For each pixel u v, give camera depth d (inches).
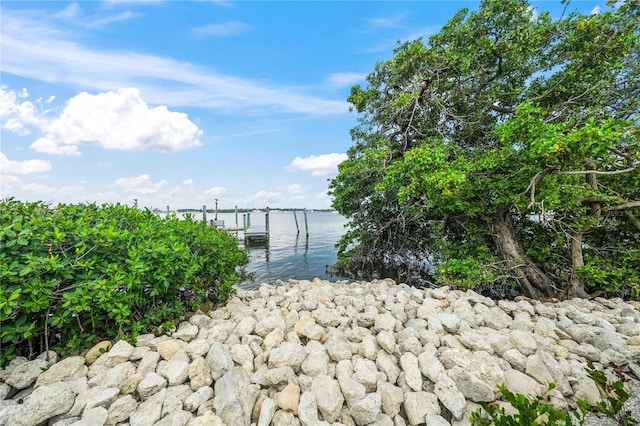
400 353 139.0
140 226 186.2
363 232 444.1
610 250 267.1
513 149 247.1
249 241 832.9
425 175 258.2
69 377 111.7
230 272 227.5
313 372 121.3
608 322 175.2
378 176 383.6
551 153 199.2
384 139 394.0
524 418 75.5
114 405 97.3
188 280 160.1
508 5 295.4
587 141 180.2
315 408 104.3
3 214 131.3
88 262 126.9
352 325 167.3
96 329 145.6
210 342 136.9
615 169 244.8
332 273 454.0
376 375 121.8
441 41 347.6
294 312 175.6
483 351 137.8
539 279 272.8
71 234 137.0
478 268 266.1
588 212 258.1
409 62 349.7
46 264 113.7
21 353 127.2
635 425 97.7
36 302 110.7
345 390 111.1
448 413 109.2
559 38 304.0
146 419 94.8
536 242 295.0
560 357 138.6
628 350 136.7
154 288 144.8
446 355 130.6
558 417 73.4
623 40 266.4
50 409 93.0
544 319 181.5
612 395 114.0
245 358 128.9
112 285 125.0
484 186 267.1
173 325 151.9
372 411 102.0
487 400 109.0
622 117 277.6
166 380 111.7
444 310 197.5
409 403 108.5
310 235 1029.8
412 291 246.5
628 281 231.0
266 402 105.3
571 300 235.1
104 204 206.8
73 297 116.3
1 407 95.5
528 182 246.4
